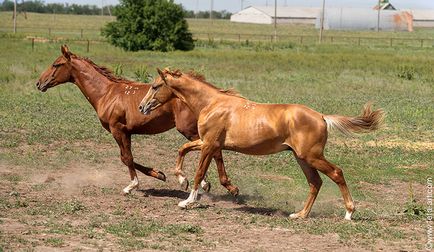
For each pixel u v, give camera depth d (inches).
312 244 370.9
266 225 411.8
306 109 421.4
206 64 1744.6
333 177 421.4
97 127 772.0
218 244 365.1
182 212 442.9
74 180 538.3
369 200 508.1
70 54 505.7
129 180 548.7
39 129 740.7
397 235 392.5
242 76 1441.9
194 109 450.9
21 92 1043.3
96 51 2085.4
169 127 492.1
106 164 602.5
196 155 659.4
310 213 459.2
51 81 507.8
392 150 701.3
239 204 484.1
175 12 2353.6
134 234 377.4
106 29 2356.1
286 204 486.6
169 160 629.9
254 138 427.5
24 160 595.5
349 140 761.0
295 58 1990.7
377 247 368.5
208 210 450.6
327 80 1400.1
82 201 466.3
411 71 1529.3
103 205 457.1
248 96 1088.8
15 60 1583.4
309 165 422.3
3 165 577.9
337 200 505.7
